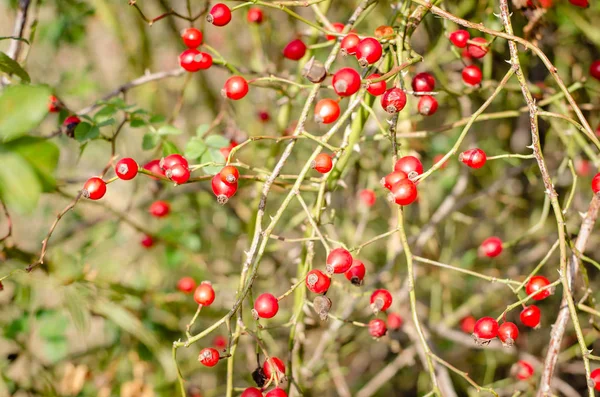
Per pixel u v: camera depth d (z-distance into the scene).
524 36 0.58
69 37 0.74
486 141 0.75
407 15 0.51
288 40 0.78
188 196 0.78
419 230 0.70
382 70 0.52
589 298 0.52
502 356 0.79
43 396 0.63
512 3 0.57
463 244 0.85
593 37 0.63
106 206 0.65
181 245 0.69
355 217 0.78
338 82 0.47
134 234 0.79
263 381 0.50
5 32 0.73
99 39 0.89
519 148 0.72
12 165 0.43
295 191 0.49
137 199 0.82
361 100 0.50
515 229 0.83
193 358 0.76
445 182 0.75
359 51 0.48
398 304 0.66
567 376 0.80
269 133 0.71
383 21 0.72
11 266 0.61
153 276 0.79
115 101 0.57
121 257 0.77
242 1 0.64
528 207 0.80
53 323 0.64
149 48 0.80
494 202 0.81
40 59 0.82
